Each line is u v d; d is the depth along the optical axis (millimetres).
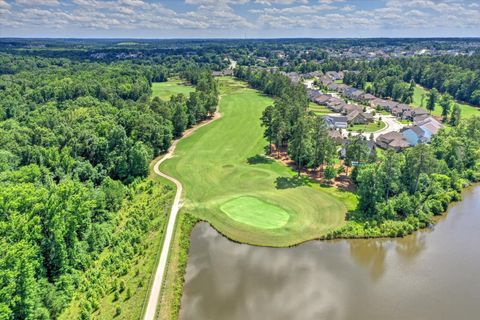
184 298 47125
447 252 58375
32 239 44469
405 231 62844
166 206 70875
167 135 102188
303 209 69750
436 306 46594
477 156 90000
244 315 44344
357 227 63156
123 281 48906
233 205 71562
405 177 72938
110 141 83312
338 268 53969
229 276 51688
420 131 112500
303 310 45406
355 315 44812
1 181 62188
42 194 49188
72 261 50344
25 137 82938
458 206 73562
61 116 102875
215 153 101062
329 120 133250
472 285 50594
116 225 64125
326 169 81062
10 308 38281
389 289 49594
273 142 104688
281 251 57969
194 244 59500
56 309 43031
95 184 78312
